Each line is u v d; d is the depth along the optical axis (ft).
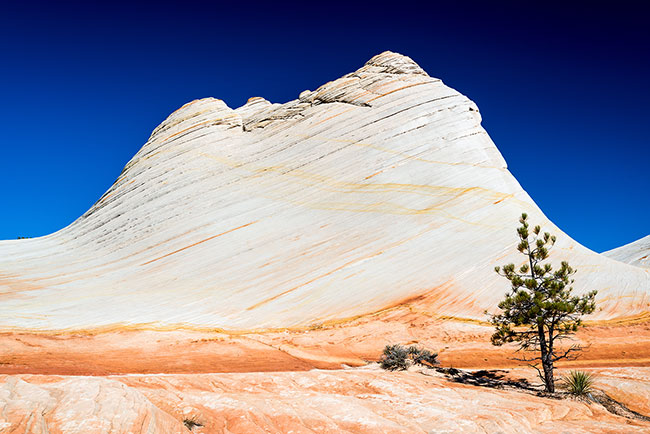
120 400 20.26
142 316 86.22
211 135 167.12
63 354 58.49
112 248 136.15
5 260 136.77
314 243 114.21
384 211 119.96
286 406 27.37
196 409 24.35
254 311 90.43
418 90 152.35
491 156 142.92
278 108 168.66
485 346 70.49
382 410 29.12
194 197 142.92
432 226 112.37
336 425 24.95
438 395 34.99
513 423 27.84
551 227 118.42
